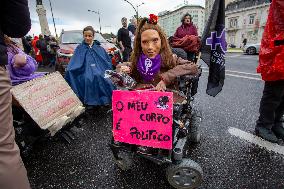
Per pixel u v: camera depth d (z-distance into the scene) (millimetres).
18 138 2275
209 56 2398
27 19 1331
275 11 2332
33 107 2168
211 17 2328
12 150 1209
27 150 2383
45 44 11469
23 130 2295
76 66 3732
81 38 7066
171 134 1790
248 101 4355
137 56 2082
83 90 3768
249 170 2203
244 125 3227
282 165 2277
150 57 1999
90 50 3871
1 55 1178
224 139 2820
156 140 1830
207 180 2068
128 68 2037
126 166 2164
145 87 2041
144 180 2113
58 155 2580
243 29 52188
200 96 4805
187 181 1863
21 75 2406
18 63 2316
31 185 2098
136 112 1854
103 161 2439
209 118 3516
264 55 2477
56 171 2295
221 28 2312
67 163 2424
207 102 4344
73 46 6262
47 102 2303
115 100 1897
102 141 2887
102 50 4031
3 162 1162
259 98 4547
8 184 1181
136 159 2426
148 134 1842
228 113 3715
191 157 2434
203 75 7746
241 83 6027
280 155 2449
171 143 1797
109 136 3027
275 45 2371
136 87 2076
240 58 14461
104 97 3756
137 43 2041
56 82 2494
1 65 1182
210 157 2430
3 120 1173
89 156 2543
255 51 18172
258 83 5992
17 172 1204
